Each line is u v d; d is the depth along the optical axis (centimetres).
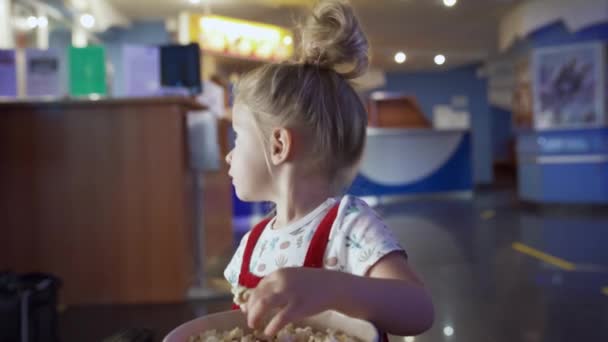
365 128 70
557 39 685
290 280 47
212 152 296
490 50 1019
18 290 190
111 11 694
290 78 66
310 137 65
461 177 911
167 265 291
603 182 663
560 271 337
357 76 72
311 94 65
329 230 66
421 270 353
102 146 292
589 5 634
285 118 65
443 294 294
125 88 307
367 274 61
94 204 292
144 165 291
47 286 198
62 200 291
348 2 71
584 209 667
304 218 68
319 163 66
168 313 269
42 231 291
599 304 265
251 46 528
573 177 679
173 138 291
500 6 711
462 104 1208
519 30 705
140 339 73
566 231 497
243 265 73
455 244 445
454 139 901
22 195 291
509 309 263
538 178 705
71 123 291
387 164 847
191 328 54
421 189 877
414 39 901
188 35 494
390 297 52
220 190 412
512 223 565
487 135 1204
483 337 225
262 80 68
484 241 457
